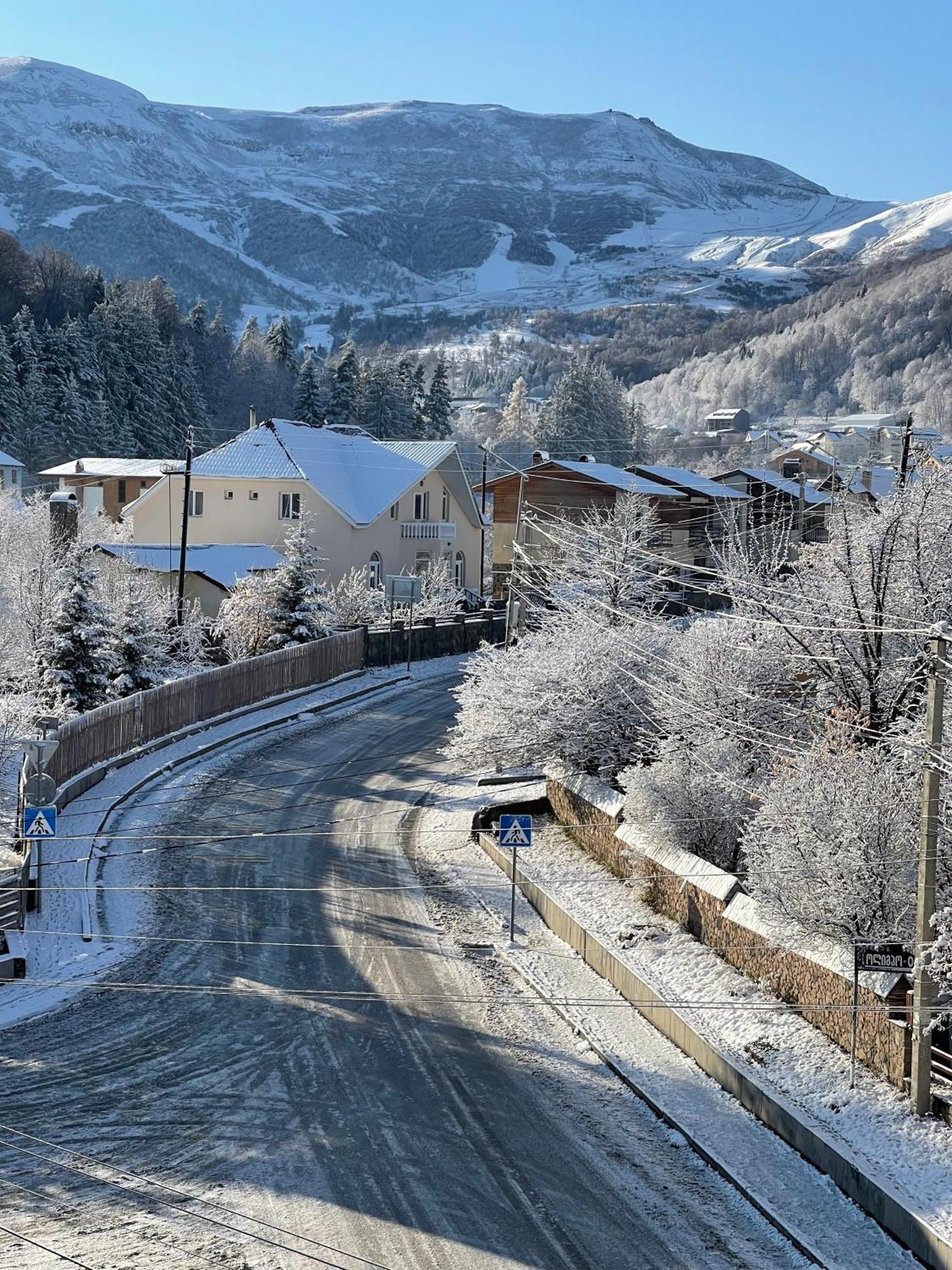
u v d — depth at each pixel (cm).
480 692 3694
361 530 6706
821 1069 1916
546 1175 1669
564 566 5203
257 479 6712
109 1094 1848
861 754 2353
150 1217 1502
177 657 4744
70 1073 1916
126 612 4269
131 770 3706
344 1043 2089
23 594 4606
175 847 3125
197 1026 2127
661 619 5019
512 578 4356
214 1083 1905
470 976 2447
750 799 2736
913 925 2033
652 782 2836
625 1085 1989
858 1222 1561
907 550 2909
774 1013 2138
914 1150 1639
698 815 2761
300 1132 1756
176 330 14838
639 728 3334
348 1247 1462
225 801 3559
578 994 2373
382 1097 1891
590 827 3228
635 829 2927
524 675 3597
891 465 4038
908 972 1836
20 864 2720
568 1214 1569
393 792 3794
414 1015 2234
